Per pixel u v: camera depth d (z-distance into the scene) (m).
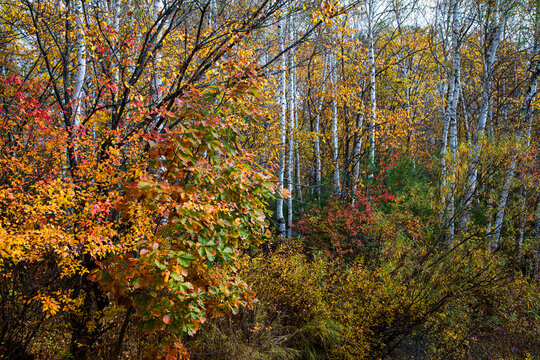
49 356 2.64
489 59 8.25
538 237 7.00
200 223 2.12
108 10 4.01
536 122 10.45
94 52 2.95
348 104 9.13
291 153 8.06
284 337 4.08
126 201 2.21
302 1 3.96
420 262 5.79
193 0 3.24
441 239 6.21
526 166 7.00
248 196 2.56
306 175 14.97
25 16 4.24
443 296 5.27
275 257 4.79
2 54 4.37
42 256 2.27
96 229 2.10
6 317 2.38
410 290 5.08
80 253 2.33
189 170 2.21
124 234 2.58
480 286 5.57
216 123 2.29
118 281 1.91
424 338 5.31
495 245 6.90
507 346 5.50
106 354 2.61
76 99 3.31
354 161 9.86
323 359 4.25
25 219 2.09
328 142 11.99
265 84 3.54
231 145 2.66
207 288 2.26
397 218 6.54
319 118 11.80
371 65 9.76
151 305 1.98
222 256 2.30
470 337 5.30
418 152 13.66
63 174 2.56
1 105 2.38
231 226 2.35
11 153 2.38
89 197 2.28
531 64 8.70
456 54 8.12
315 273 4.75
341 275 5.06
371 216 6.48
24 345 2.48
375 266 5.54
